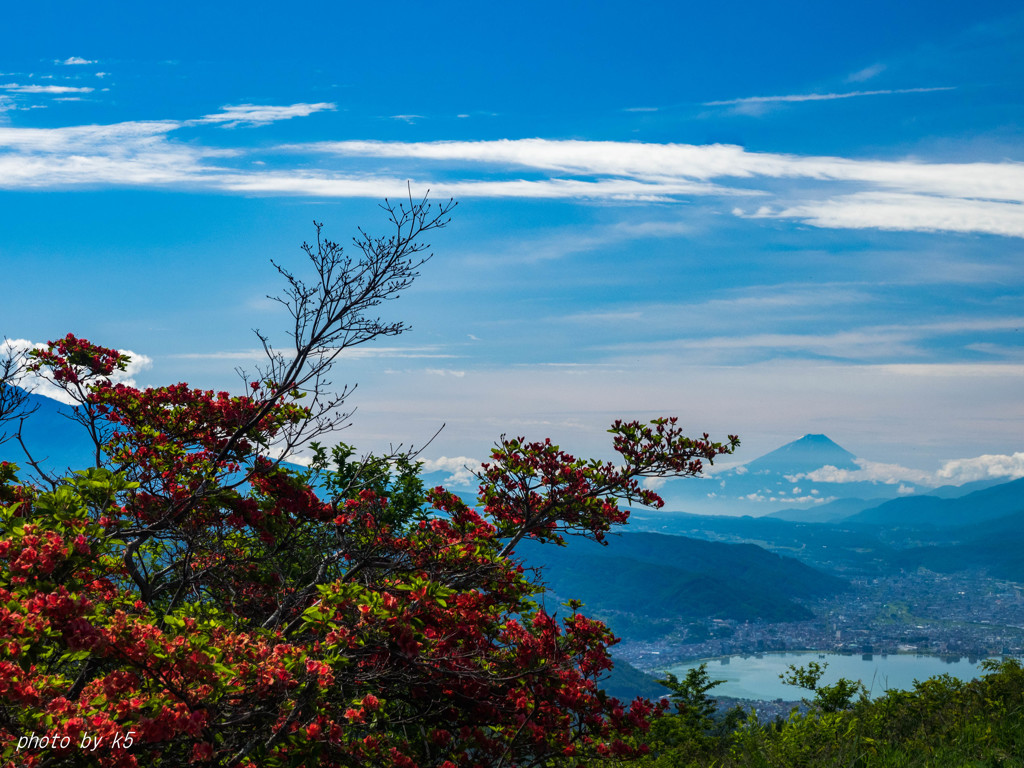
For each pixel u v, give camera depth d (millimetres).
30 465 6664
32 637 3699
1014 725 8180
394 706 6742
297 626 6465
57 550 4125
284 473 8258
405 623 5199
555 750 6367
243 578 7762
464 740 6297
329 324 7422
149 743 3920
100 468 5695
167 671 4074
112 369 7914
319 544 7934
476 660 6434
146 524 7168
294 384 7523
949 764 7414
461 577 6945
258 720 4660
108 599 5434
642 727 6469
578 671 6660
